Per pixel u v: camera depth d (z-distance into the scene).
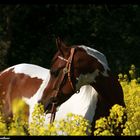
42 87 10.48
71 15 28.25
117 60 27.56
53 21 28.27
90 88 10.45
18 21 27.94
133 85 13.42
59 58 10.28
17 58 27.33
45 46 27.84
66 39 28.17
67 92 10.21
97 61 10.16
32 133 9.64
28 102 11.48
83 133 9.23
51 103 10.28
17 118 9.31
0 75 12.51
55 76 10.29
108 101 10.23
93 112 10.33
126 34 28.23
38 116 9.91
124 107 10.38
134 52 27.81
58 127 9.77
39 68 12.12
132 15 28.45
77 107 10.57
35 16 28.17
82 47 10.19
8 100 11.95
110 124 10.11
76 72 10.12
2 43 25.58
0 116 11.55
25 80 11.88
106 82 10.17
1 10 27.19
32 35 28.05
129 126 10.07
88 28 28.36
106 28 28.28
